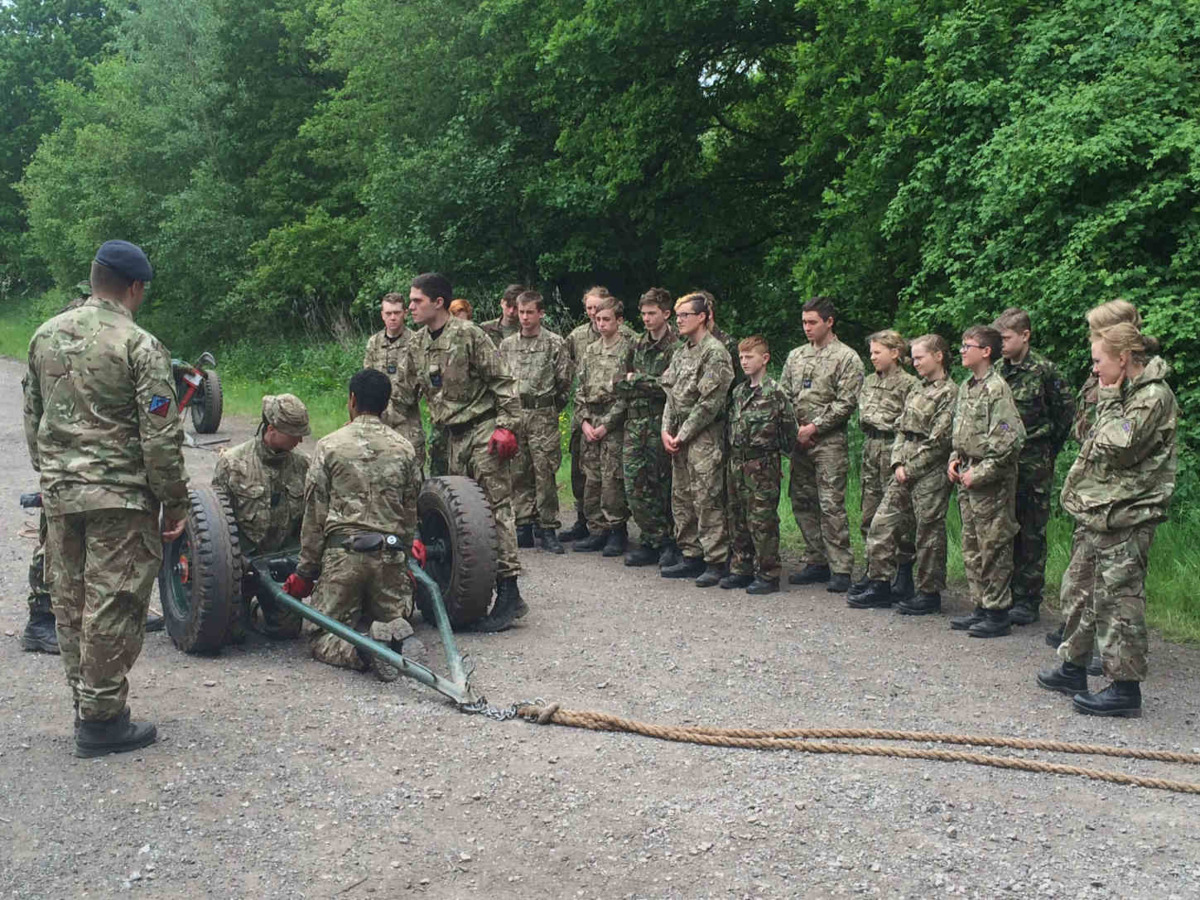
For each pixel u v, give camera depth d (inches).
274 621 219.5
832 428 268.1
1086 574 188.5
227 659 207.2
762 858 129.0
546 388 319.3
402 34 749.9
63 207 1208.2
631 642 223.1
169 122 1027.9
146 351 154.7
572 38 642.2
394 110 786.8
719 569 277.3
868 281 498.6
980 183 353.1
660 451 292.0
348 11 813.9
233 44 1051.3
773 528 264.7
